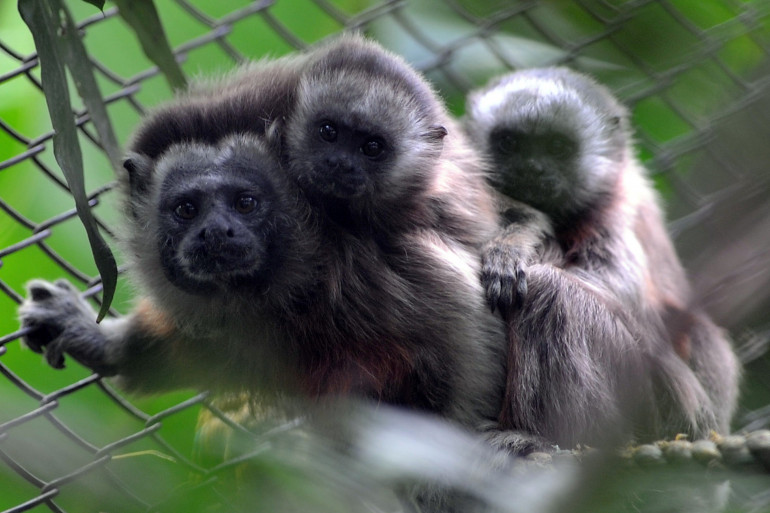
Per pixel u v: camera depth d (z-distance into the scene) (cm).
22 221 883
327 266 873
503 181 1162
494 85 1235
